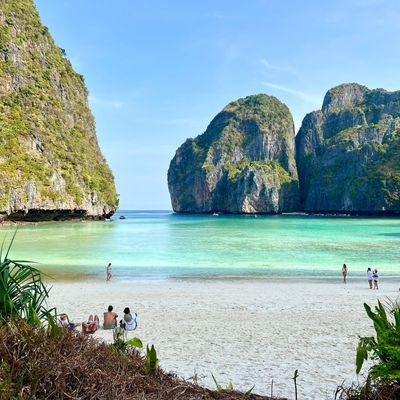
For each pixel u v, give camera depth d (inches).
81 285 841.5
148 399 126.8
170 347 418.0
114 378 126.4
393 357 136.5
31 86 3914.9
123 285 844.6
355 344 429.1
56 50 4896.7
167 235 2282.2
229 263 1191.6
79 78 5231.3
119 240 1918.1
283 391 300.5
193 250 1514.5
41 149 3592.5
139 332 479.5
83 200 3826.3
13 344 122.8
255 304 649.0
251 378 329.4
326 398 286.4
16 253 1386.6
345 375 334.3
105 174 4722.0
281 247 1621.6
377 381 148.6
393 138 7775.6
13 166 3164.4
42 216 3489.2
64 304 645.3
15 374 114.5
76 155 4097.0
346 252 1459.2
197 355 390.9
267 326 508.7
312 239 2015.3
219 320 540.7
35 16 4606.3
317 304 651.5
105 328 487.5
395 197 6560.0
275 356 388.2
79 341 142.3
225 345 425.7
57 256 1323.8
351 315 572.1
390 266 1145.4
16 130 3417.8
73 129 4443.9
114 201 4581.7
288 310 605.0
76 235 2223.2
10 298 142.9
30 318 141.6
